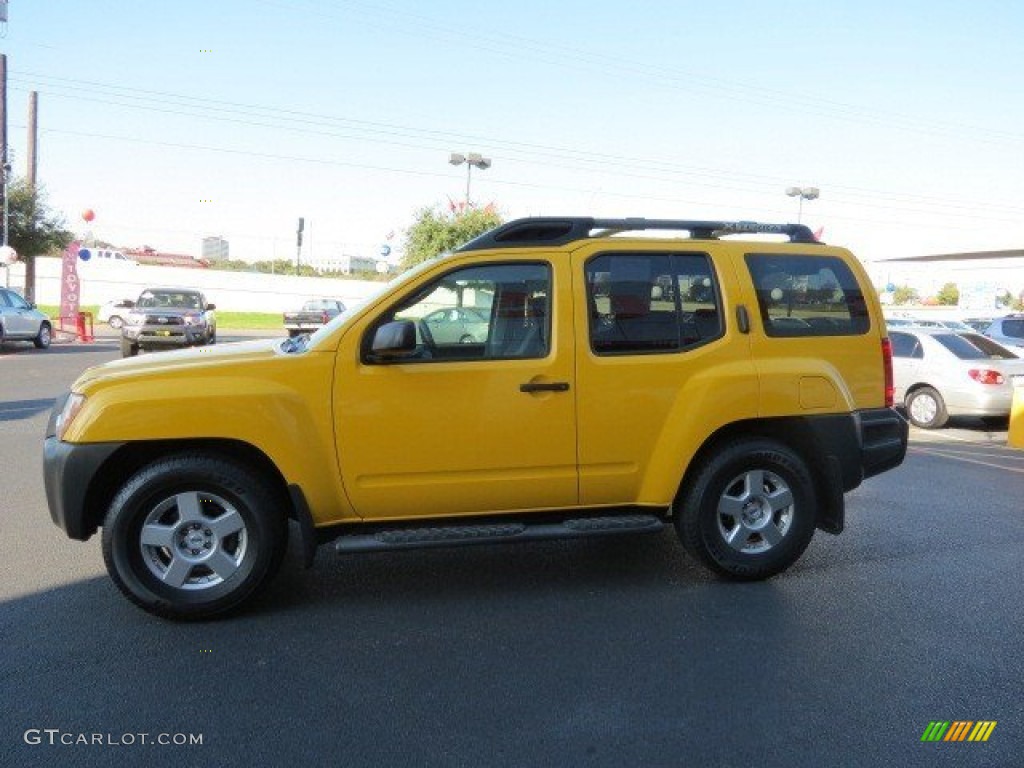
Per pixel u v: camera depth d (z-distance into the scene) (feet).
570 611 15.42
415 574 17.40
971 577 17.62
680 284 16.49
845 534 21.03
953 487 27.17
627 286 16.24
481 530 15.46
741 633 14.47
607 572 17.61
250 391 14.56
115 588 16.42
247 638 14.10
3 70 94.43
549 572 17.58
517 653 13.58
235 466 14.76
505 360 15.51
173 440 14.74
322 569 17.67
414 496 15.37
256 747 10.71
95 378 14.94
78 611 15.24
